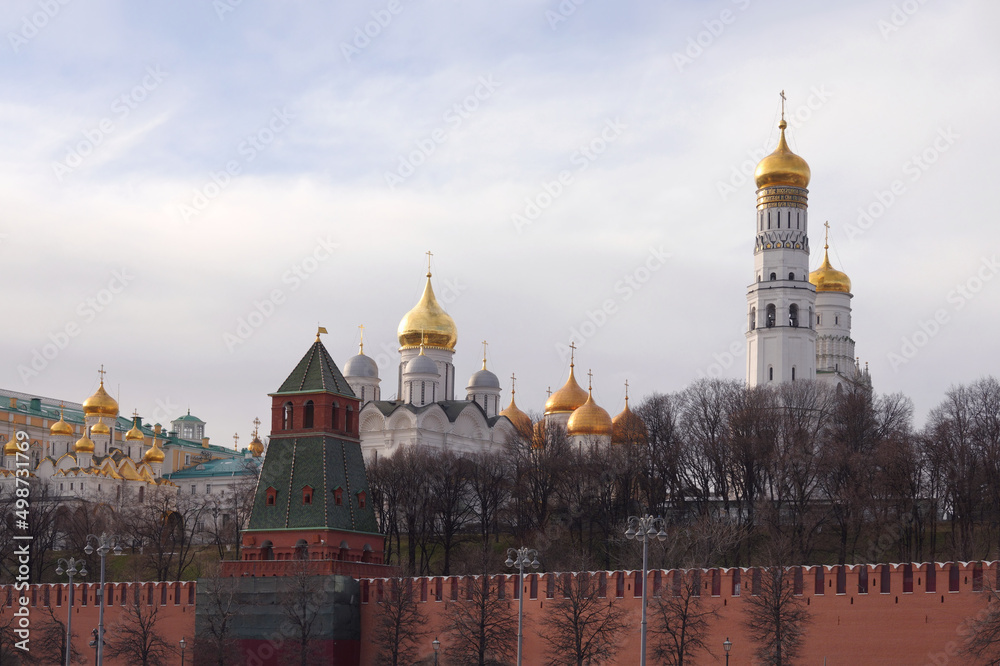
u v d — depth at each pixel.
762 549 148.38
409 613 121.94
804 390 187.75
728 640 105.19
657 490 174.25
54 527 198.50
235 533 195.88
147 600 132.25
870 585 103.25
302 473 130.00
